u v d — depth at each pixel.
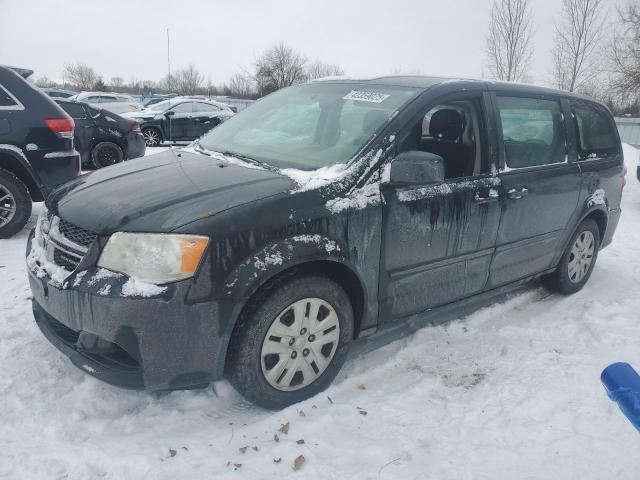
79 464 2.28
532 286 4.68
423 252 3.09
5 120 5.07
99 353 2.45
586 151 4.36
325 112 3.36
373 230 2.81
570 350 3.47
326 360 2.85
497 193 3.41
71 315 2.41
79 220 2.54
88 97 20.88
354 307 2.97
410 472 2.30
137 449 2.38
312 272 2.68
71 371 2.95
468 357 3.37
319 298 2.71
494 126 3.47
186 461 2.32
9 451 2.33
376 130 2.96
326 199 2.65
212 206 2.45
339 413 2.71
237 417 2.70
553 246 4.12
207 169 2.96
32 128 5.17
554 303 4.37
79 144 9.09
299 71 44.78
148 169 3.10
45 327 2.75
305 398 2.80
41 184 5.29
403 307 3.12
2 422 2.51
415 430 2.60
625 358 3.36
